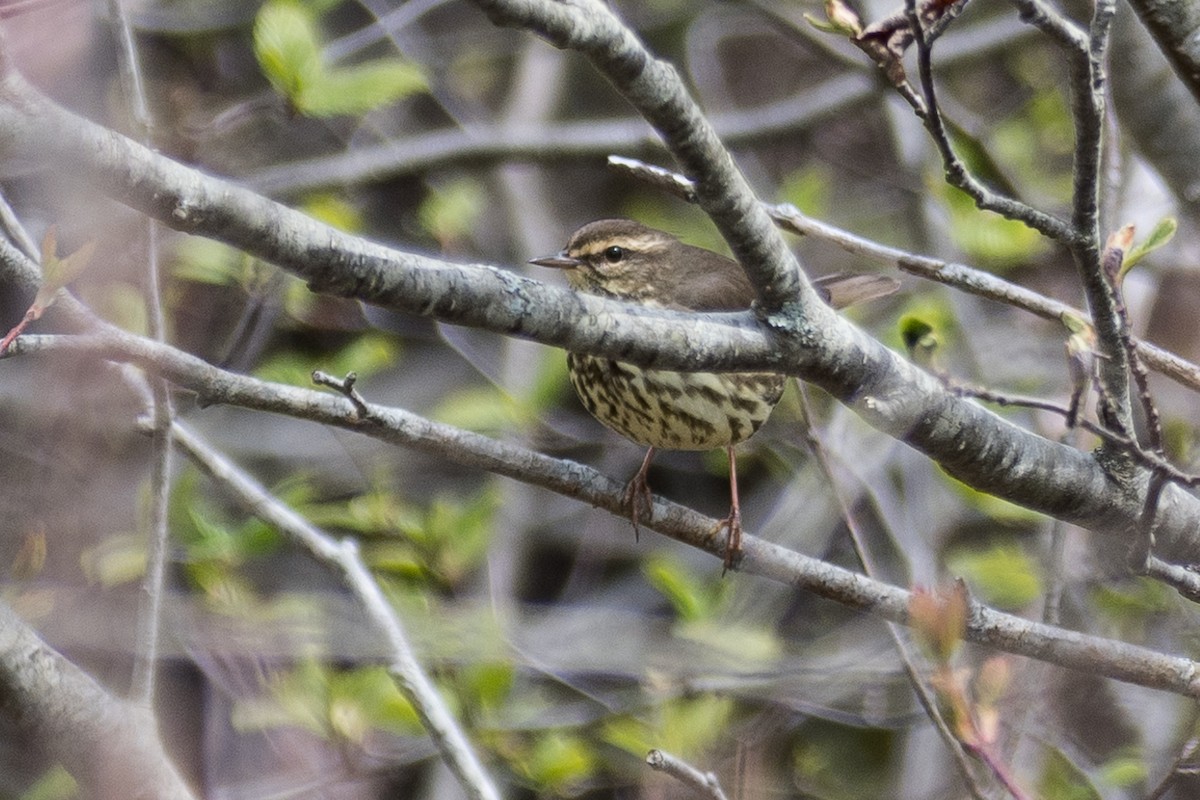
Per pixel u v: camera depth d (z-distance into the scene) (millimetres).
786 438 13930
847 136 17125
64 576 11781
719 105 17156
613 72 5371
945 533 13914
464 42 17594
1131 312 11430
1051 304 7570
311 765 12117
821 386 6719
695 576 14391
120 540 11641
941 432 6918
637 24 17719
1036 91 15945
